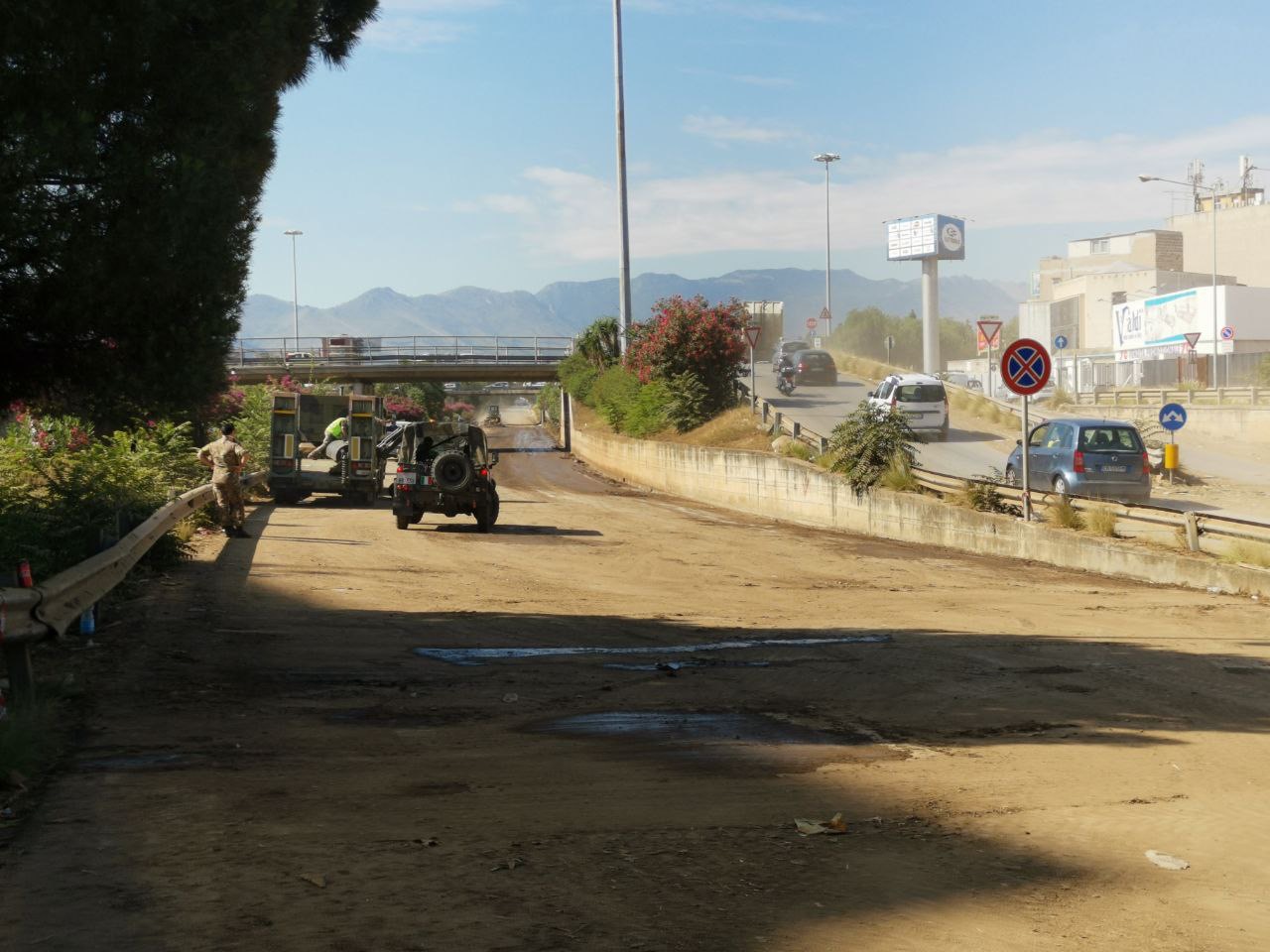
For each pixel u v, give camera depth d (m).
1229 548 17.36
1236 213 124.94
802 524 29.91
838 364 70.50
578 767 6.54
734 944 3.88
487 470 25.41
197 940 3.79
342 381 66.56
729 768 6.57
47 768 6.21
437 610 13.73
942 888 4.58
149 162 9.02
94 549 10.46
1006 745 7.36
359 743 7.04
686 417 42.81
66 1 8.41
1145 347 81.88
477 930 3.92
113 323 9.39
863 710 8.41
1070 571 19.42
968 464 35.38
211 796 5.67
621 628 12.65
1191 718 8.37
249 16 10.02
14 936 3.82
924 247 128.12
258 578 15.84
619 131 47.66
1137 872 4.90
